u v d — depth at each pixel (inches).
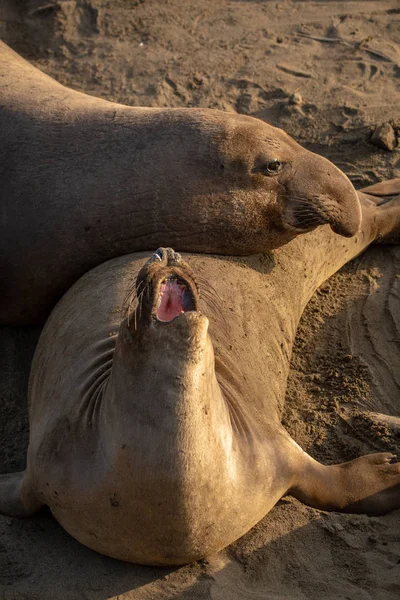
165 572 546.3
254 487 542.6
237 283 677.3
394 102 994.1
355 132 953.5
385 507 587.8
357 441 650.2
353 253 811.4
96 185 692.1
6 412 684.1
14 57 856.3
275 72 1049.5
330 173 716.0
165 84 1037.2
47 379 609.6
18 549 565.0
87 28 1140.5
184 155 689.6
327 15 1149.1
